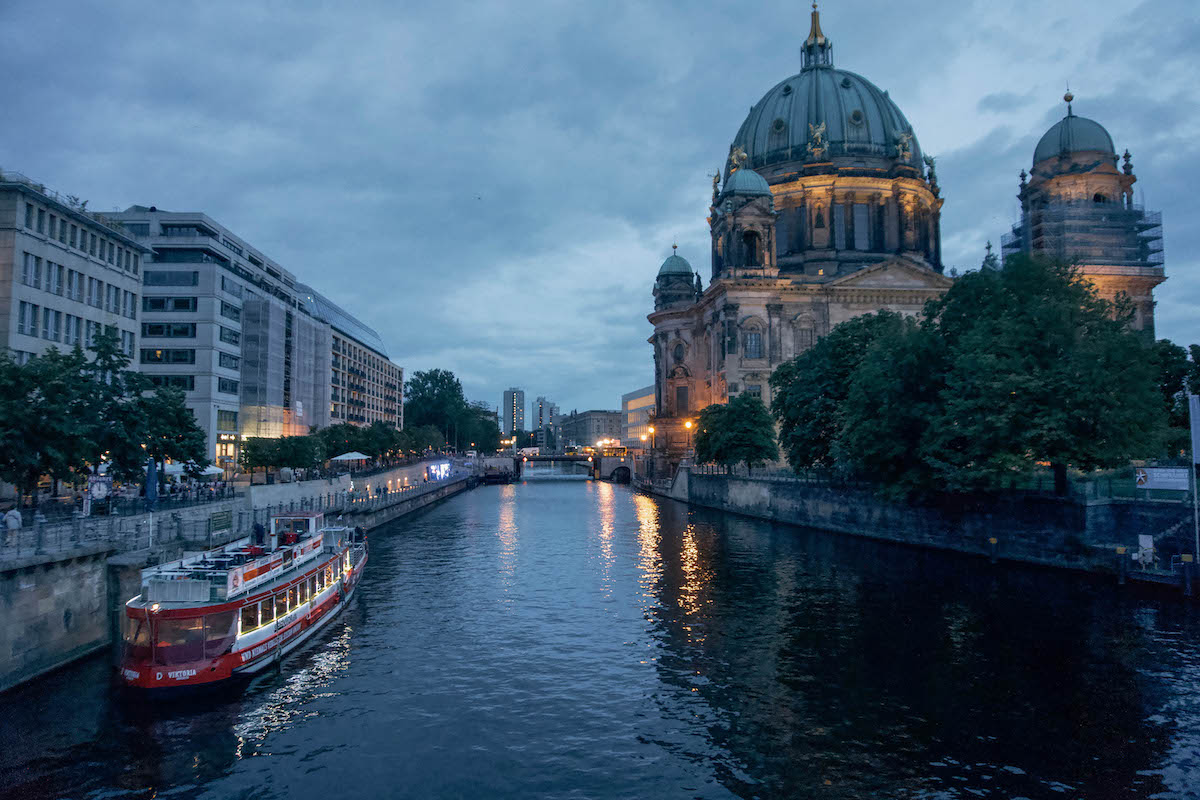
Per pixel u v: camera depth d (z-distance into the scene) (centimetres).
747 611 3709
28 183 5209
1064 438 4141
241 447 8869
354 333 16212
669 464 13150
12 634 2483
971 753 2120
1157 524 4069
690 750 2173
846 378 6681
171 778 2023
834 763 2080
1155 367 4581
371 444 11156
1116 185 9300
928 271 10406
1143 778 1970
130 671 2491
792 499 7569
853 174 11319
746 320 10269
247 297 9619
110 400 4053
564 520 8275
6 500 4741
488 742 2245
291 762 2119
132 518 3397
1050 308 4412
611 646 3172
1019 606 3625
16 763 2086
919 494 5547
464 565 5159
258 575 2953
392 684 2731
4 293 4934
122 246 6222
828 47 12838
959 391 4766
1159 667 2744
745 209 10719
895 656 2944
